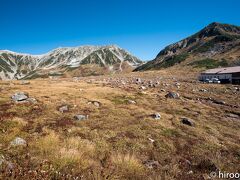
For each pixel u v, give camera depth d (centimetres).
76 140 1536
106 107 3109
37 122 2120
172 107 3550
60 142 1517
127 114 2762
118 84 6894
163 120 2616
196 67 19400
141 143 1828
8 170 959
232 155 1800
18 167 1009
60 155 1171
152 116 2725
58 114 2530
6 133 1619
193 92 5891
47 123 2120
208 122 2842
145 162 1455
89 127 2106
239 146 2023
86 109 2866
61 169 1057
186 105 3866
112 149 1600
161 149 1762
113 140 1806
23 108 2655
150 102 3872
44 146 1342
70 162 1126
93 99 3572
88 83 6794
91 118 2467
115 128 2148
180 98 4519
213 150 1852
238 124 2906
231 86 7944
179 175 1267
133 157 1302
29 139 1547
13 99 3097
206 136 2205
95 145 1593
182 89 6438
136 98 4103
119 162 1229
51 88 4728
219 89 6969
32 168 1021
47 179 934
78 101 3344
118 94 4328
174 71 18038
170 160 1547
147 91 5350
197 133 2281
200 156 1673
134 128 2197
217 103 4550
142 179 1105
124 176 1098
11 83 5725
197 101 4512
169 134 2166
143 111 2989
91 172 1082
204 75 11525
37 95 3638
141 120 2505
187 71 17838
